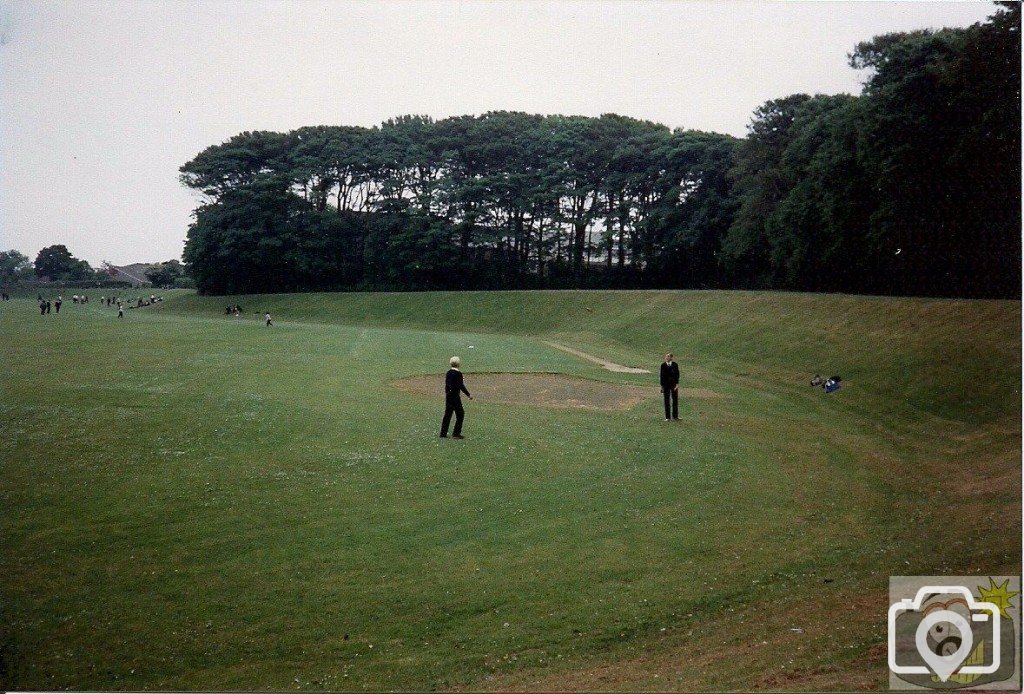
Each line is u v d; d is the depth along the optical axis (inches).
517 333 2906.0
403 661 440.8
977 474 799.1
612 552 581.3
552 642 455.2
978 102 1617.9
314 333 2362.2
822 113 2586.1
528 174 4259.4
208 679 429.1
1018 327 1229.7
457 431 930.1
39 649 456.1
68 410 1029.2
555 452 869.2
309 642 463.2
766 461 858.8
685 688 379.9
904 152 1793.8
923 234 1884.8
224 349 1836.9
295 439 900.0
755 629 454.0
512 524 637.3
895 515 671.8
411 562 563.5
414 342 2143.2
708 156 3412.9
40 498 681.6
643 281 3941.9
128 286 6717.5
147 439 882.8
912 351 1343.5
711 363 1777.8
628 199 4057.6
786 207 2438.5
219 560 566.3
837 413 1182.3
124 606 503.2
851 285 2390.5
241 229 4259.4
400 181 4498.0
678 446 917.8
